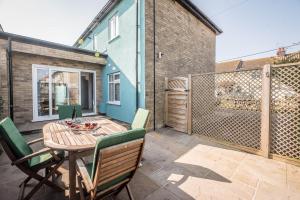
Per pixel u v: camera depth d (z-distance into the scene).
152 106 5.80
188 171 2.85
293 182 2.48
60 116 3.99
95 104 8.32
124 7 6.52
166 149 3.92
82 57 7.20
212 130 4.70
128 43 6.33
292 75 3.13
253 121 4.17
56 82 7.02
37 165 2.05
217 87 4.64
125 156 1.63
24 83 6.09
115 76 7.55
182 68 7.37
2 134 1.78
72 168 1.87
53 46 6.29
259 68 3.69
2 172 2.74
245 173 2.77
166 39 6.41
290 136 3.19
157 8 5.97
